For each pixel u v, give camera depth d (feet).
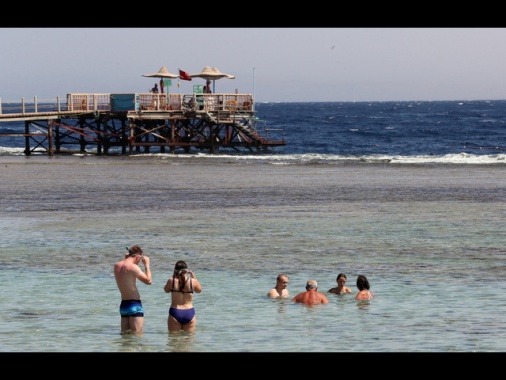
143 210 252.21
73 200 279.08
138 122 541.34
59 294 138.72
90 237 201.05
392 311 126.00
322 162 455.22
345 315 124.06
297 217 234.17
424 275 153.38
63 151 542.16
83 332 114.52
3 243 193.26
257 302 133.28
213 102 528.63
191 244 189.78
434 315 123.03
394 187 319.06
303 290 141.79
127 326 114.01
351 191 304.71
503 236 198.59
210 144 531.09
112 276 154.10
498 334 112.06
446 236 199.00
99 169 408.67
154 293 139.85
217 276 154.20
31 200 279.49
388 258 171.01
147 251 181.37
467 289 140.97
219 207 258.78
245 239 196.34
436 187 317.63
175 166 429.38
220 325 118.42
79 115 529.86
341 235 201.36
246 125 539.70
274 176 370.32
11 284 147.02
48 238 200.13
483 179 350.43
